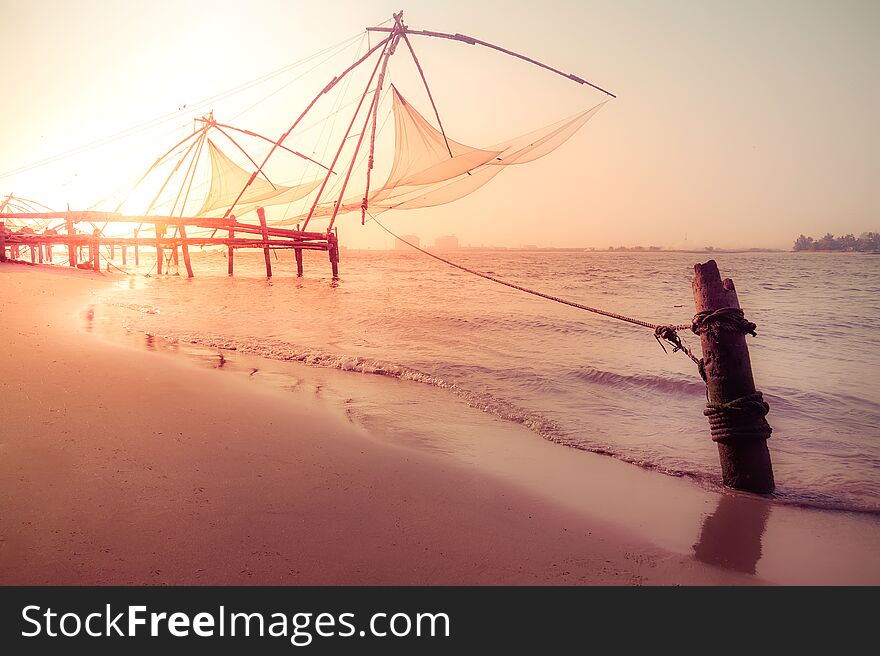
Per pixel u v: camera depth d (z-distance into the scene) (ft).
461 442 16.25
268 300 54.60
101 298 49.83
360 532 10.43
